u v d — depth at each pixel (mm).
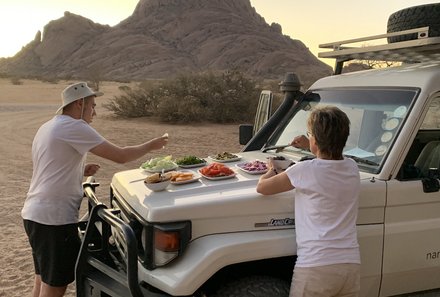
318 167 3070
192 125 21297
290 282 3432
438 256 3686
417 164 3934
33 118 22562
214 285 3289
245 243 3105
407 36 4555
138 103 23812
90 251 3691
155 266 3135
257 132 5129
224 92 22984
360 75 4578
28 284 5242
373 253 3461
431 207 3625
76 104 3902
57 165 3787
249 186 3504
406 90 3832
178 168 4195
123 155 3842
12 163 12016
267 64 168250
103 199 8477
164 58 186125
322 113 3131
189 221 3133
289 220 3285
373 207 3438
